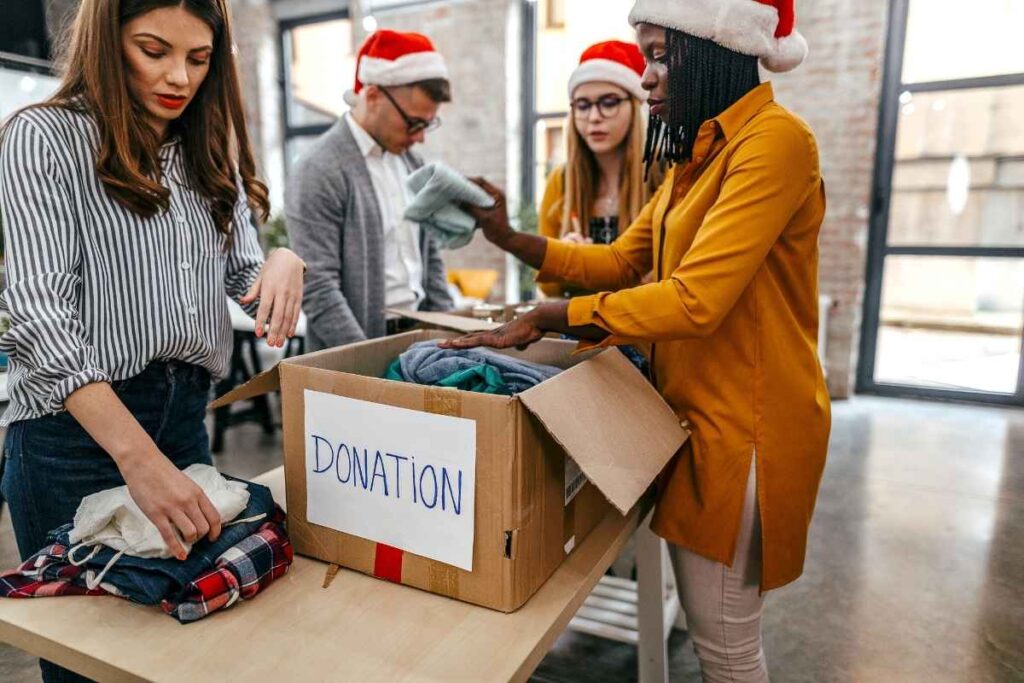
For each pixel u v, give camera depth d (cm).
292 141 611
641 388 96
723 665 106
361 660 67
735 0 89
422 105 173
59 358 74
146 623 73
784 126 89
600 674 182
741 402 97
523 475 73
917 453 342
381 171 187
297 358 91
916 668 183
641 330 88
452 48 512
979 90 402
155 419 98
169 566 73
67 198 84
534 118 522
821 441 102
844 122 415
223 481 84
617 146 178
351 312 173
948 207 422
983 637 196
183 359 100
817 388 101
